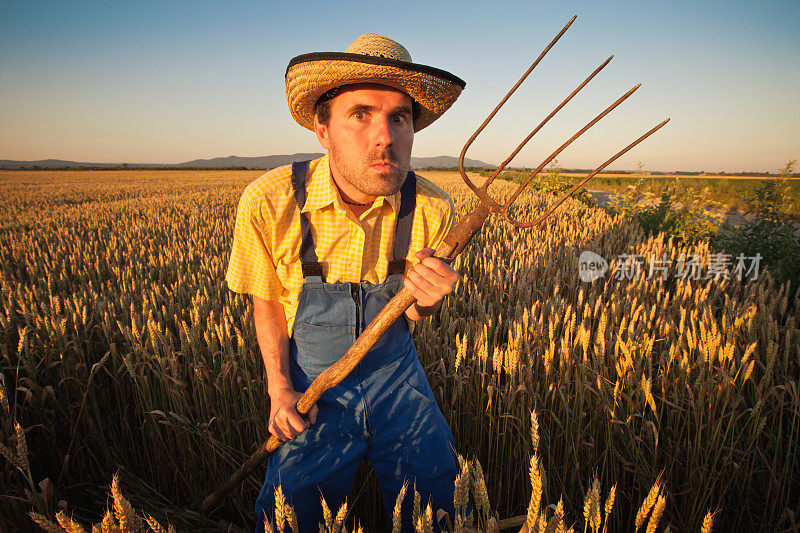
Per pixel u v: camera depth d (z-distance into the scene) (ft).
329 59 3.89
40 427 8.20
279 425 4.75
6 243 30.01
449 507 5.22
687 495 6.89
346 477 5.08
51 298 10.72
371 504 7.44
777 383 7.79
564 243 23.08
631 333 8.13
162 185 118.73
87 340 9.80
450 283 3.85
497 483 7.33
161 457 8.21
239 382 8.02
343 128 4.27
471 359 8.09
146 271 18.86
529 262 16.47
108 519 2.80
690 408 7.52
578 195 52.01
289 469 4.85
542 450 7.51
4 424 6.99
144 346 8.57
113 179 168.76
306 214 4.93
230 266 5.30
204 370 7.99
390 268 5.24
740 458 7.13
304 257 5.08
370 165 4.27
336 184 4.92
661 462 7.59
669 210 31.35
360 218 5.01
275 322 5.52
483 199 3.88
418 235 5.28
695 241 26.68
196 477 7.91
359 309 5.11
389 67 3.83
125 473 8.25
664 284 18.39
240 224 5.04
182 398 7.97
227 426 7.96
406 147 4.45
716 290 12.98
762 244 19.77
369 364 5.16
